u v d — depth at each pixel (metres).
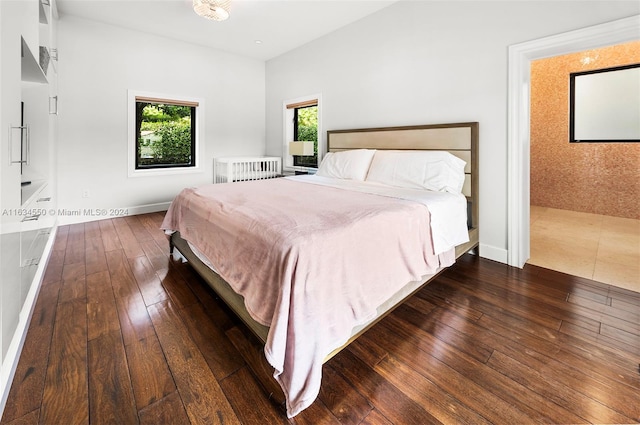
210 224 1.89
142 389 1.28
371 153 3.28
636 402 1.21
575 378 1.34
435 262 2.02
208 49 4.71
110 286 2.20
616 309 1.89
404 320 1.80
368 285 1.47
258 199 2.09
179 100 4.50
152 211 4.46
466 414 1.16
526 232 2.67
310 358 1.17
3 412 1.15
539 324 1.75
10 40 1.44
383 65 3.39
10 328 1.36
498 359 1.46
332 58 4.02
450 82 2.83
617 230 3.55
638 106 3.87
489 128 2.62
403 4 3.15
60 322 1.75
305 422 1.13
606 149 4.17
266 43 4.46
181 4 3.31
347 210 1.74
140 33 4.08
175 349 1.53
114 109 3.98
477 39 2.62
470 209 2.73
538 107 4.76
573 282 2.28
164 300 2.01
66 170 3.72
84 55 3.71
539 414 1.16
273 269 1.27
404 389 1.29
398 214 1.75
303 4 3.27
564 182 4.61
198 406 1.20
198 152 4.82
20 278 1.57
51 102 3.06
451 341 1.61
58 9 3.41
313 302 1.20
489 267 2.58
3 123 1.30
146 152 4.47
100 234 3.40
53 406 1.18
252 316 1.34
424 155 2.71
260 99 5.44
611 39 2.04
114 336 1.63
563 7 2.17
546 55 2.36
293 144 4.58
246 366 1.42
